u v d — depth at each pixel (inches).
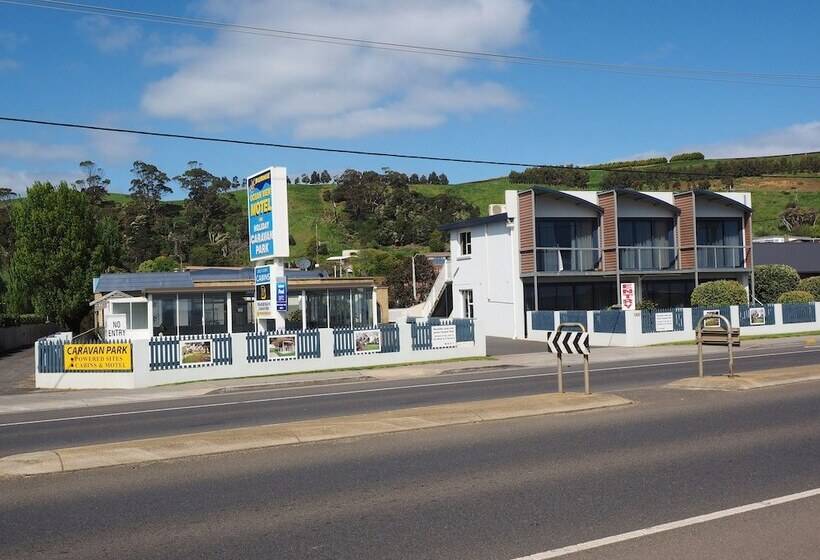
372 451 416.2
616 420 495.8
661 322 1352.1
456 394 698.8
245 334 995.3
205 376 970.1
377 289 1717.5
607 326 1371.8
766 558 239.0
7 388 973.2
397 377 957.8
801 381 662.5
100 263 2191.2
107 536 277.4
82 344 948.6
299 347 1026.7
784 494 311.4
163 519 297.6
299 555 250.8
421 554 248.4
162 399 807.7
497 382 807.7
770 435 436.1
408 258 2453.2
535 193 1581.0
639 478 344.2
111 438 509.4
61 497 335.3
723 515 283.4
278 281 1043.3
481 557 243.8
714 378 662.5
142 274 1705.2
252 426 532.1
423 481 347.3
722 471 353.7
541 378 828.6
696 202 1749.5
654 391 629.9
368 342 1074.7
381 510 302.2
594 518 283.6
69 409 745.0
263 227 1074.7
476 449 414.3
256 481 355.9
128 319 1434.5
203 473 374.6
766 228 3452.3
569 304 1648.6
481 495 321.1
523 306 1583.4
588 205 1617.9
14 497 336.8
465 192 4665.4
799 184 4141.2
